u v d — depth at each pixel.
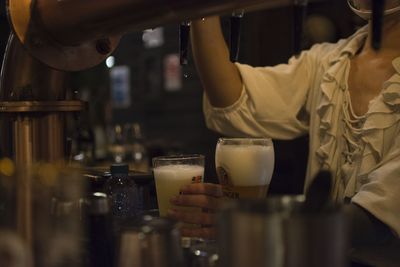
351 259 1.14
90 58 1.05
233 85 1.65
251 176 1.08
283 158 3.48
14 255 0.59
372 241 1.22
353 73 1.54
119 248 0.65
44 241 0.66
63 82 1.06
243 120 1.67
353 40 1.61
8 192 0.66
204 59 1.57
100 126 3.56
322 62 1.65
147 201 1.25
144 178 1.24
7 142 1.03
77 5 0.89
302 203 0.55
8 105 1.00
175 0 0.75
